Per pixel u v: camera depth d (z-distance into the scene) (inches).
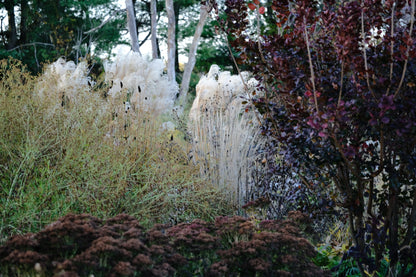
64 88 204.1
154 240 108.6
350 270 142.6
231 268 106.5
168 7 615.8
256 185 195.0
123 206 158.9
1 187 157.4
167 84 310.8
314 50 130.3
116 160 171.5
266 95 144.3
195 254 109.6
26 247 95.6
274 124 139.9
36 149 153.8
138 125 201.3
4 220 137.9
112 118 197.8
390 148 125.1
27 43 886.4
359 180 129.6
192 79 930.1
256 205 169.8
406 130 110.7
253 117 209.8
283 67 125.5
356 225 137.3
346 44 113.3
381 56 118.4
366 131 127.3
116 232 109.7
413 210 131.8
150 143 197.2
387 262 142.8
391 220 134.3
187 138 218.5
